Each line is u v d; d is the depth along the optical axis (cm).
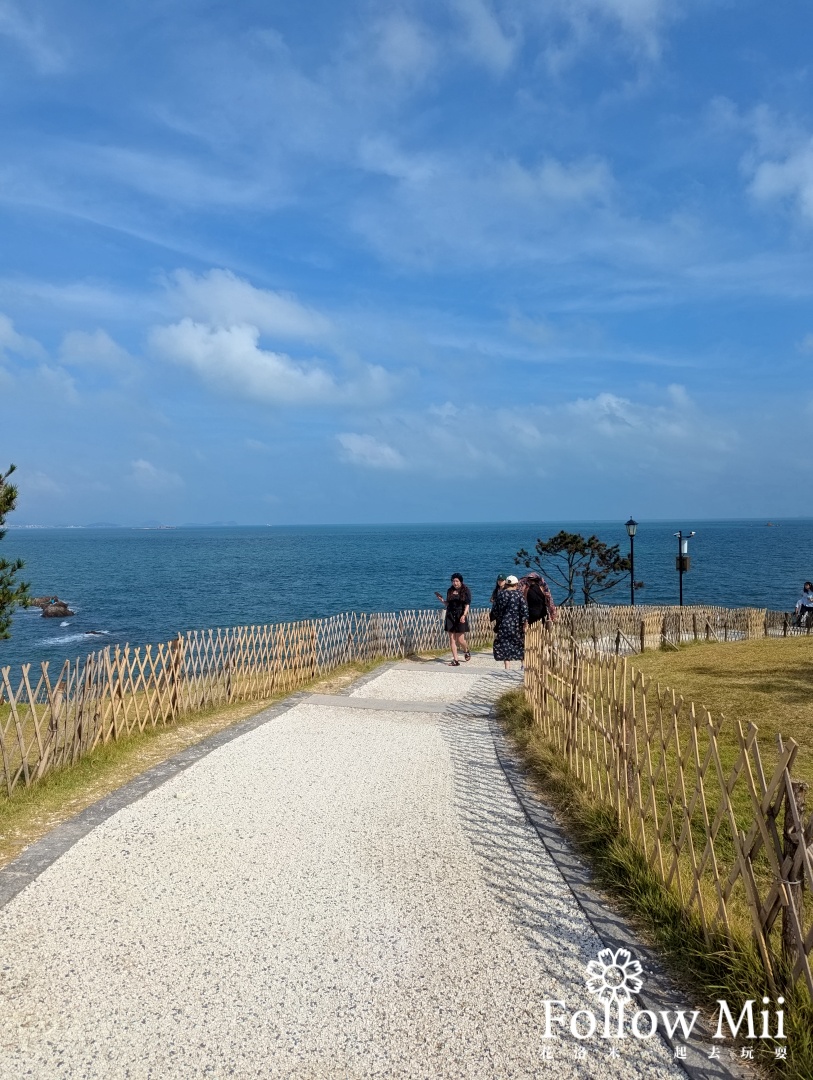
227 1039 355
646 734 544
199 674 1177
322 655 1530
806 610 2678
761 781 378
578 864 560
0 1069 334
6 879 531
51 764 778
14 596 1091
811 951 343
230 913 480
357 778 778
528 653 1066
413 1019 370
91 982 402
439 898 502
